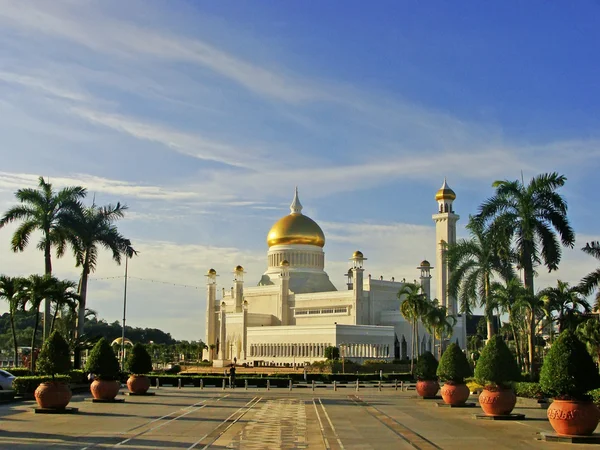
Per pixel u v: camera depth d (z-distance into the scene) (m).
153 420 42.62
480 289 71.44
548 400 55.19
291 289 167.62
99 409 50.09
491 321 70.44
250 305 172.62
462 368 56.25
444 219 150.38
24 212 76.50
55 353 47.50
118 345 146.38
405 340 148.62
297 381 98.19
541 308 78.88
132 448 30.39
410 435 36.44
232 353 164.00
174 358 199.12
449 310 146.00
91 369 56.44
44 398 46.50
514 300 68.56
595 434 34.78
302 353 141.25
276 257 174.62
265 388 86.25
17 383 59.16
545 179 62.28
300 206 181.00
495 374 44.91
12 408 50.28
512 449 31.20
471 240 71.69
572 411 33.84
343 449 31.11
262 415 47.44
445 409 53.62
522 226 62.62
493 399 44.75
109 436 34.47
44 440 32.81
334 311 153.88
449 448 31.47
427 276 155.50
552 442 33.53
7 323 199.62
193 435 35.50
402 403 60.31
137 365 66.25
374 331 140.88
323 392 78.38
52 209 77.44
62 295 74.75
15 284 71.25
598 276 58.06
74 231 76.81
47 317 76.94
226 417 45.53
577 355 34.25
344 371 117.94
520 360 73.31
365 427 40.25
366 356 138.25
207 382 89.94
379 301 155.38
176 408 52.03
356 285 147.62
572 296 78.56
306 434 36.72
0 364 124.00
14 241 75.25
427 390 66.31
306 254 173.38
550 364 34.72
